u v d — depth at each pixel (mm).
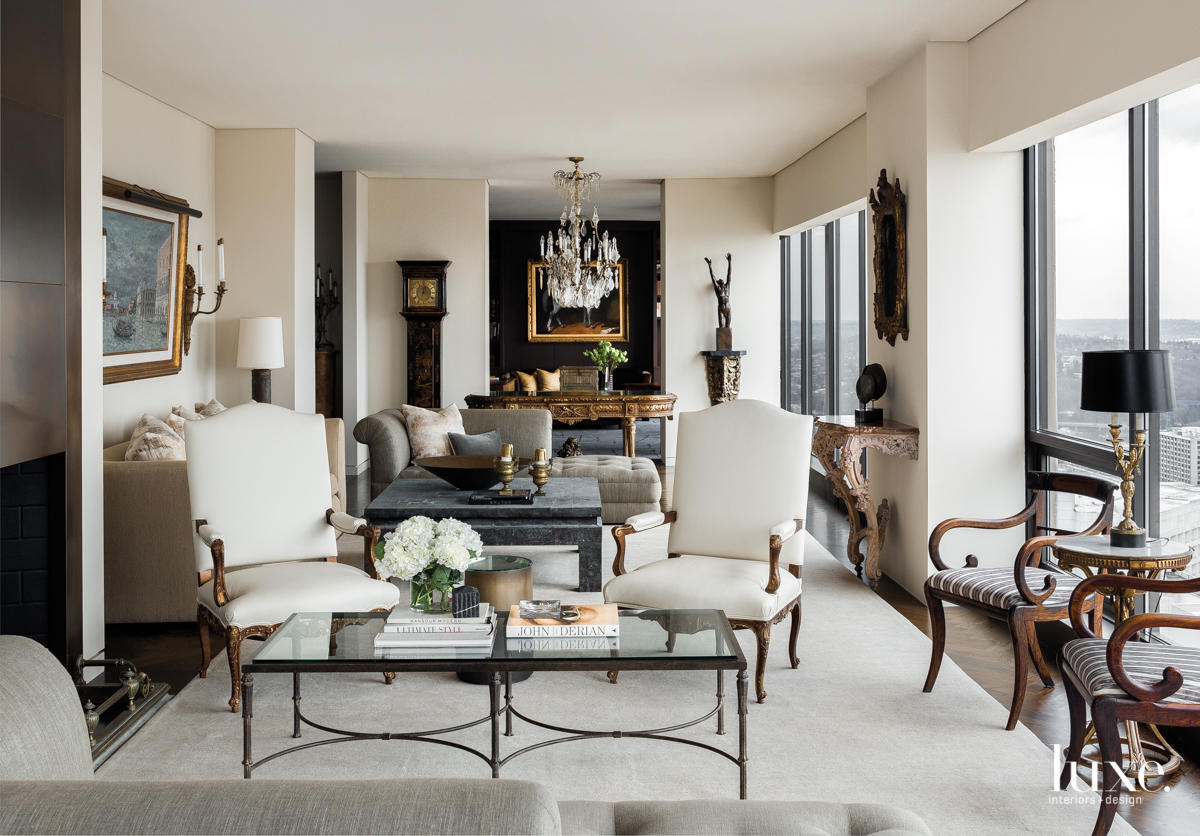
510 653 2477
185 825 1035
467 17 4391
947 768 2805
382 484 6309
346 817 1044
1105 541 3109
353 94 5793
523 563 3771
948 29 4512
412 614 2609
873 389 5188
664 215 9281
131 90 5500
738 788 2660
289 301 6750
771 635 4141
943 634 3434
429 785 1102
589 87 5656
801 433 3713
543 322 13922
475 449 6250
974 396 4699
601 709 3254
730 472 3770
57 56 3299
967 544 4734
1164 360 2908
